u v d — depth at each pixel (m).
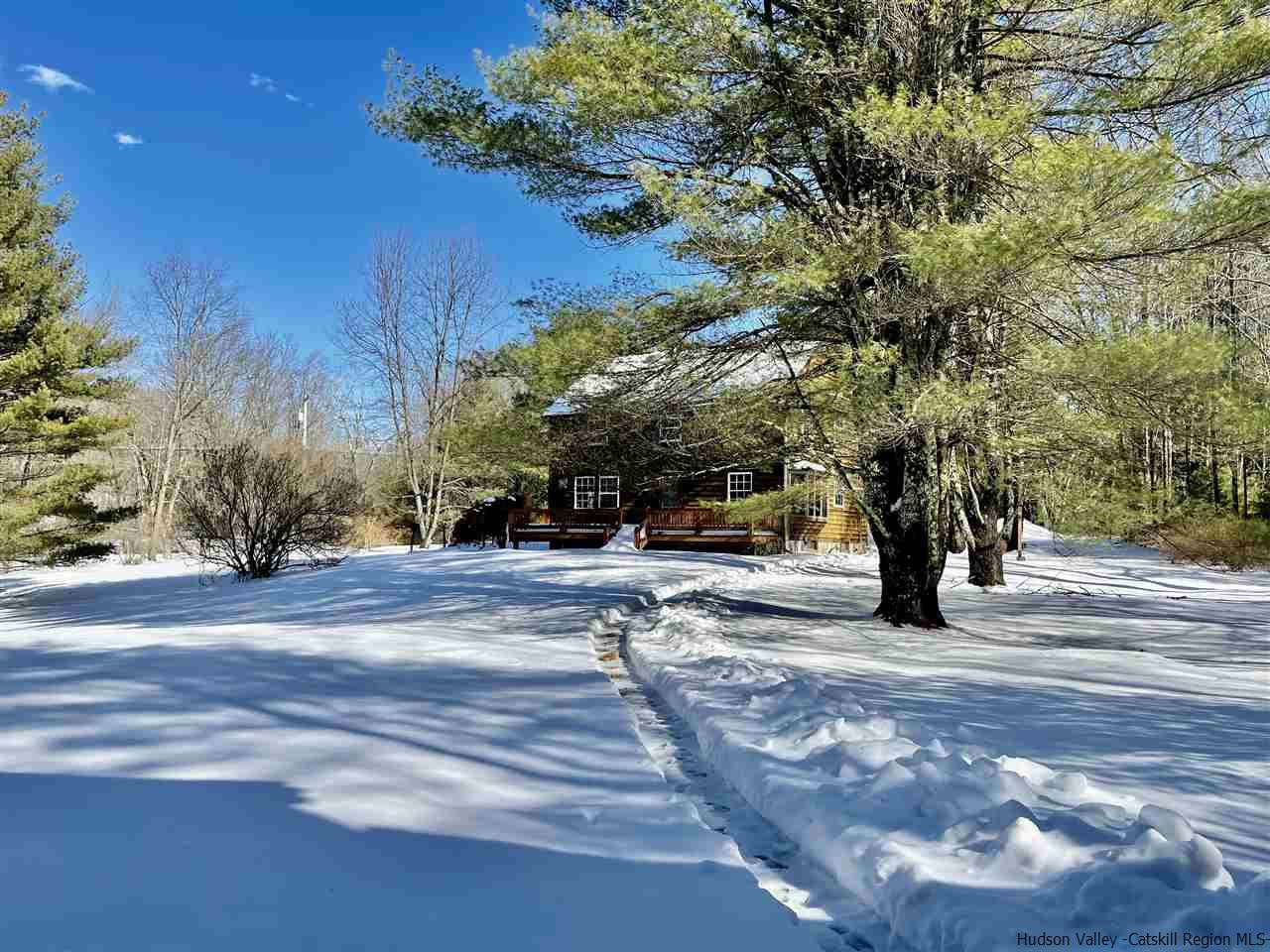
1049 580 19.80
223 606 13.23
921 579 10.50
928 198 8.48
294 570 19.44
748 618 10.95
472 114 9.50
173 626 10.48
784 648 8.29
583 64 8.33
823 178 10.02
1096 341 8.02
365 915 2.34
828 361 10.32
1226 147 7.70
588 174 9.81
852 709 4.36
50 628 11.11
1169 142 6.55
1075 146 7.06
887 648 8.59
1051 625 11.37
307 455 27.97
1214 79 7.34
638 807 3.30
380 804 3.28
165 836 2.91
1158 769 4.07
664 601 13.34
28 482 19.22
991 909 2.09
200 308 36.38
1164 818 2.45
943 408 8.07
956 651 8.51
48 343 16.91
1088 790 3.24
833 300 9.19
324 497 21.11
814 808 3.02
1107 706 5.72
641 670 6.81
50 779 3.52
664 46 8.36
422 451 37.16
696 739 4.59
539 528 28.19
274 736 4.27
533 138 9.20
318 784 3.51
